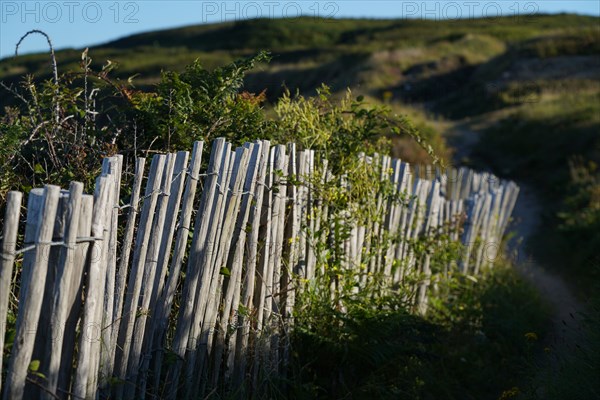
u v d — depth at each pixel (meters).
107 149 4.56
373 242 5.91
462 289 7.64
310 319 4.98
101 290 3.23
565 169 16.25
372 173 5.79
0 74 15.17
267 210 4.57
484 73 33.59
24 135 4.56
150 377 3.83
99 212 3.13
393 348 5.26
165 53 36.88
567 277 8.94
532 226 13.13
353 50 42.00
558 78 29.45
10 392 2.91
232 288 4.30
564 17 58.06
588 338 4.66
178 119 4.60
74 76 4.89
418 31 50.41
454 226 8.14
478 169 18.02
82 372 3.15
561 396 4.24
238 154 4.15
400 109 22.36
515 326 6.52
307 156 5.06
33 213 2.93
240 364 4.43
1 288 2.81
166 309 3.83
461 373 5.65
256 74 28.67
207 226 3.96
